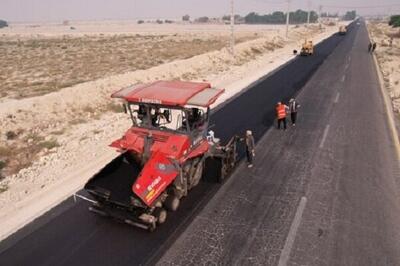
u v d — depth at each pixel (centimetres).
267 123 1873
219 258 838
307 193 1143
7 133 1661
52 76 3200
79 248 877
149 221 897
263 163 1378
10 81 2984
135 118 1065
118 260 834
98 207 957
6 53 5625
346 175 1265
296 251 861
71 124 1888
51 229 955
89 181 887
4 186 1184
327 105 2228
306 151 1490
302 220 991
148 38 8812
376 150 1488
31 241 905
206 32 13138
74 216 1016
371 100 2327
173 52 5050
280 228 954
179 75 3241
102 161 1391
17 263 827
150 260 833
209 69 3653
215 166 1190
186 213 1030
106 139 1638
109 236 927
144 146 994
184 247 879
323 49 5538
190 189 1159
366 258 836
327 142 1589
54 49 6097
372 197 1113
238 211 1038
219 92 1053
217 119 1939
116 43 7112
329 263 820
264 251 862
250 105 2227
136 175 941
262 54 5028
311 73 3362
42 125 1841
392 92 2541
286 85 2828
